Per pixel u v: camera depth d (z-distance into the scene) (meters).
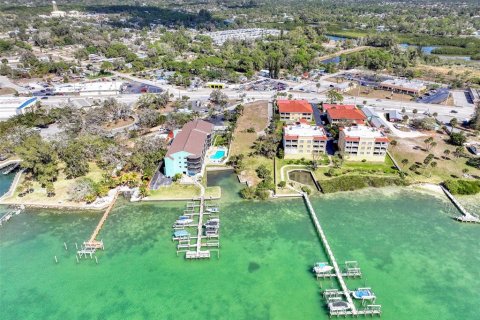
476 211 139.88
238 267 114.75
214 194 150.38
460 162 173.00
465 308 100.38
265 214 139.50
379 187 156.38
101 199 147.00
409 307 100.62
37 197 148.50
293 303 102.31
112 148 168.88
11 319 98.00
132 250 121.81
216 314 99.00
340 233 128.88
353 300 102.62
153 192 151.38
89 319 97.81
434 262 116.00
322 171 166.00
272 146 179.50
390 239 126.00
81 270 113.94
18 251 121.31
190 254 117.44
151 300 103.56
